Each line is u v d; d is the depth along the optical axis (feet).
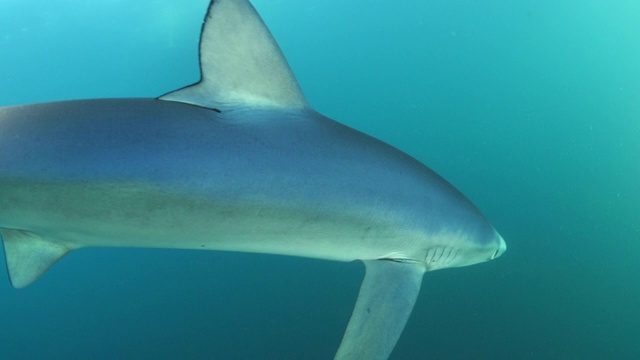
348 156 9.49
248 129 8.41
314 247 9.74
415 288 11.37
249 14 8.30
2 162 7.57
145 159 7.66
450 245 11.92
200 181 7.88
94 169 7.55
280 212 8.68
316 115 9.24
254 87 8.51
